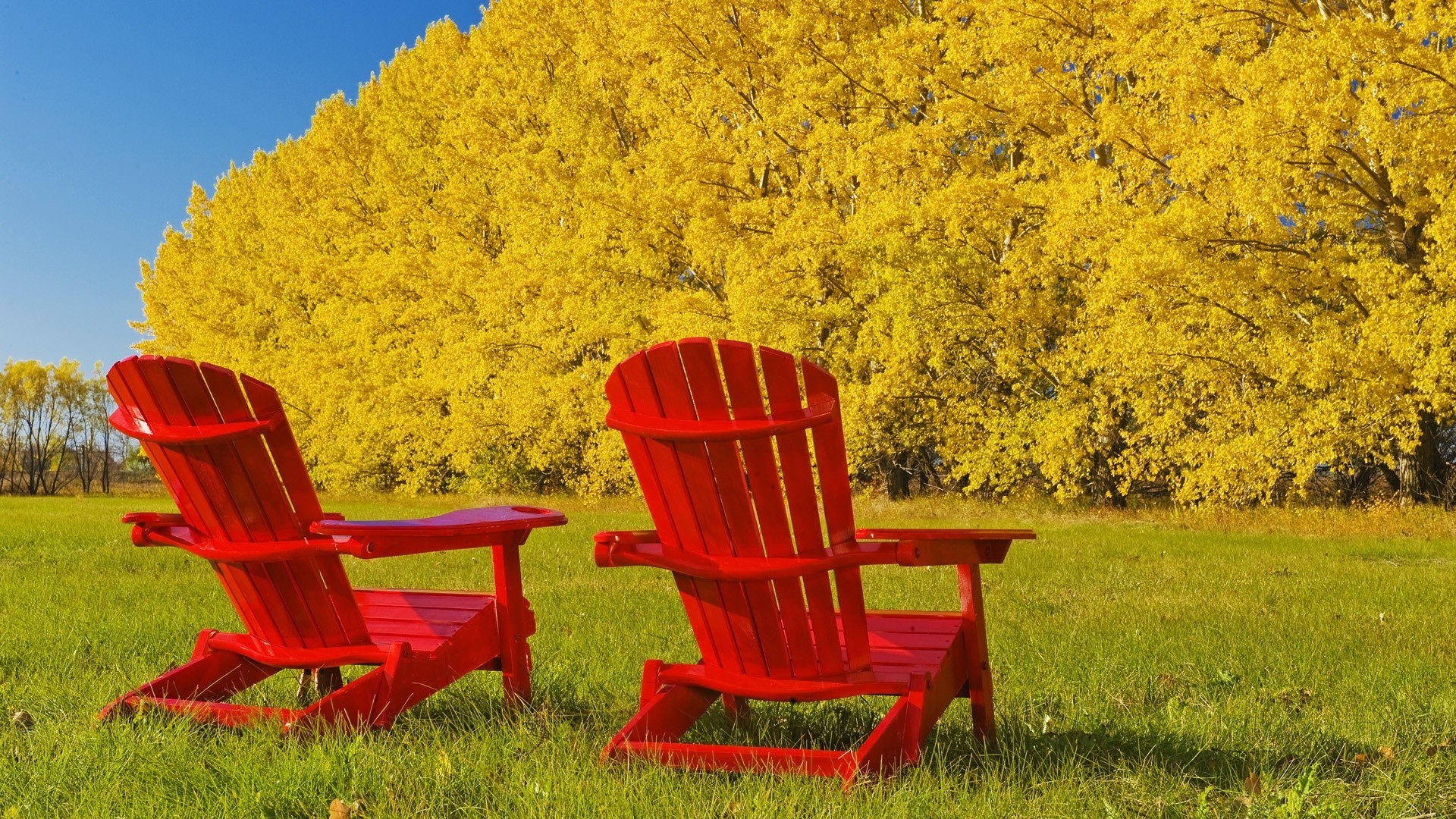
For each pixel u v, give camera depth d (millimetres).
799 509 2201
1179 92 13398
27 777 2234
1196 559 8664
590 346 23922
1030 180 18406
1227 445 14234
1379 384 12703
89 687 3248
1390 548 10125
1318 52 11758
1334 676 3658
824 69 19062
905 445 19641
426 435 27828
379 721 2562
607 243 22875
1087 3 15383
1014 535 2408
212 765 2258
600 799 1985
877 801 1954
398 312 30422
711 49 20016
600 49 24719
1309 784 2068
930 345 17453
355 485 31219
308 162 37250
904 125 18078
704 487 2178
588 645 4191
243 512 2598
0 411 56531
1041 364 17281
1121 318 14453
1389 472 18156
